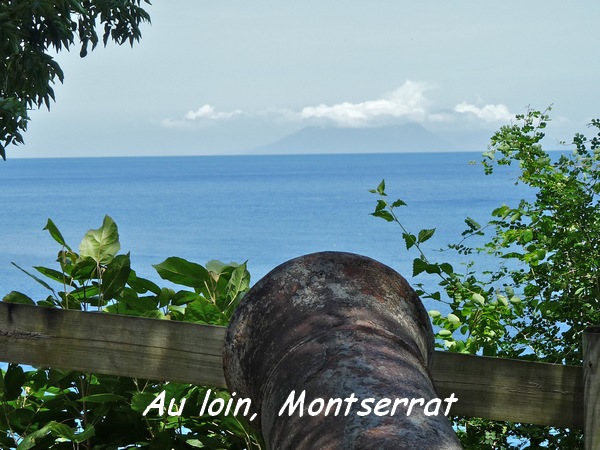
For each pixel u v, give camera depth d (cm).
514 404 326
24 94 789
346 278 269
